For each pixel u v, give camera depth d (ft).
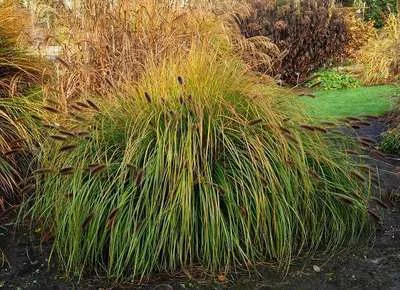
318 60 29.86
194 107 10.03
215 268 9.43
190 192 9.32
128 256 9.18
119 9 14.73
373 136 18.03
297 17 29.09
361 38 32.96
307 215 10.22
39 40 14.97
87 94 12.52
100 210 9.41
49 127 11.95
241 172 9.76
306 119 11.12
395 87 24.34
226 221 9.68
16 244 10.57
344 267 9.65
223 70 11.18
